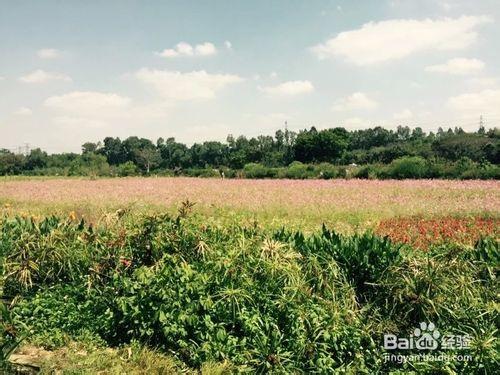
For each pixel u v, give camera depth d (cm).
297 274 619
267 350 535
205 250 674
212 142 10100
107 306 634
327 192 2578
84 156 8269
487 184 2931
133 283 626
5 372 496
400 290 599
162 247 696
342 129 8338
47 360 540
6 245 810
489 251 702
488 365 525
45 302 669
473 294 617
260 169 5056
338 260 685
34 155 8988
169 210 1791
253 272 630
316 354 546
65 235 791
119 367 530
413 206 1858
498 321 585
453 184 2973
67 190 2739
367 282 657
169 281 605
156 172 6075
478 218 1509
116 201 2042
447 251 713
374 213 1703
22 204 2008
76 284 709
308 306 586
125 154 11825
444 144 6012
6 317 611
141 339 597
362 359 557
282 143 10150
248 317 568
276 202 1975
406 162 3966
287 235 763
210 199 2128
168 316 567
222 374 516
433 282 599
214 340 556
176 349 578
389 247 689
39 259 731
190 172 5684
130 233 723
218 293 591
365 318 609
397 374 543
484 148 5244
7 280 727
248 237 725
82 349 580
